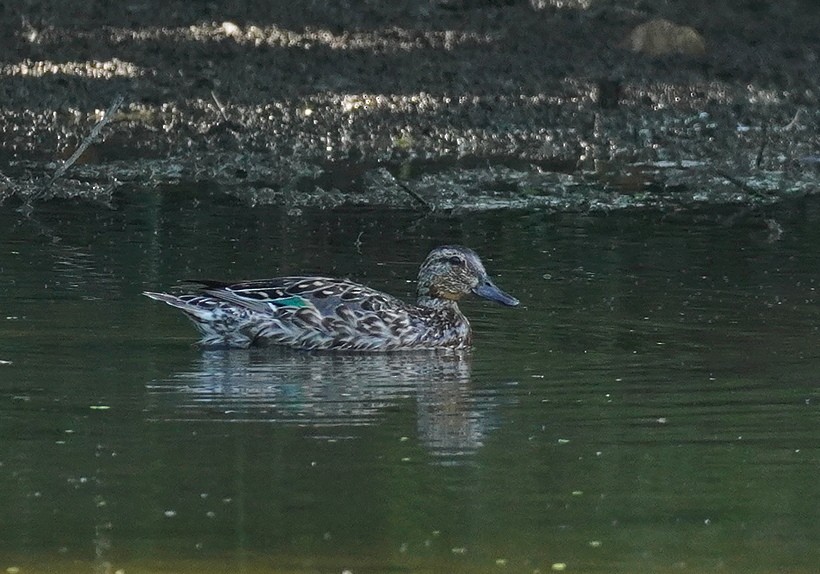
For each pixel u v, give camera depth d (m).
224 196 21.56
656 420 12.23
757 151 25.12
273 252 18.19
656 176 23.53
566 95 27.33
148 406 12.52
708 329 15.08
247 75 27.33
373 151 24.77
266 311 14.61
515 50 29.20
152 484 10.77
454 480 10.91
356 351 14.66
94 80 26.81
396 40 29.36
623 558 9.66
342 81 27.36
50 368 13.50
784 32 30.69
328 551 9.73
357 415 12.39
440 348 14.81
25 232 18.92
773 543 9.88
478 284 15.11
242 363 14.09
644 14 31.09
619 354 14.23
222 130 25.22
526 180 22.98
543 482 10.90
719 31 30.61
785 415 12.34
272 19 30.00
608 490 10.77
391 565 9.53
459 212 20.91
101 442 11.59
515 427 12.09
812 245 18.95
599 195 22.11
